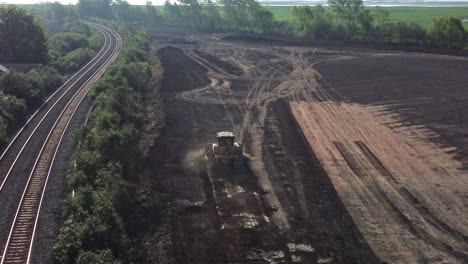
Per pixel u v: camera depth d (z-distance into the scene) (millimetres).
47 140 31031
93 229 19359
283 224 23172
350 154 32406
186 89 49031
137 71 48125
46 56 55125
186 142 33750
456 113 41219
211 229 22500
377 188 27406
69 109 38438
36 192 23734
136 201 24312
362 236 22438
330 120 39656
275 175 28672
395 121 39375
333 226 23172
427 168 30234
